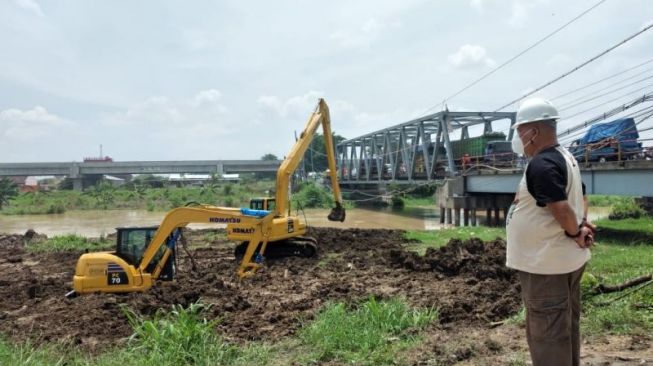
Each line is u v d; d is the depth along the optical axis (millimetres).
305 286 12648
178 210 12352
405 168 49281
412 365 5695
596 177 23266
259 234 15016
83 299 10969
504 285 11203
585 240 3395
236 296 10508
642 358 5273
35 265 18562
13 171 88750
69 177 92250
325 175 77750
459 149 43719
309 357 6457
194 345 6656
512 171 29609
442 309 8633
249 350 6918
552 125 3619
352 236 23500
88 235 33875
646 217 29844
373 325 7379
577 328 3902
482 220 38438
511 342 6270
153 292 11125
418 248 19875
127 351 6914
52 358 6848
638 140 21406
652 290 7680
